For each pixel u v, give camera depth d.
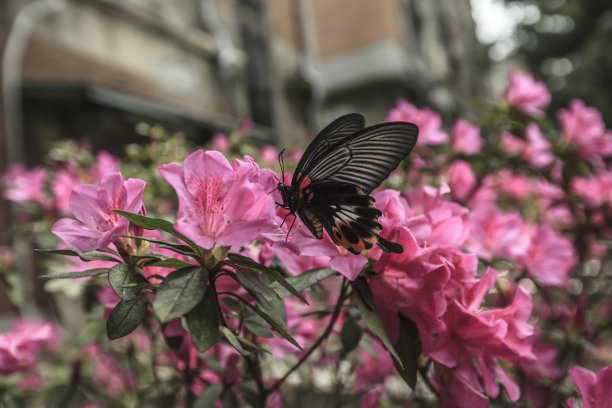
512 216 0.50
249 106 2.87
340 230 0.31
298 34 3.60
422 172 0.68
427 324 0.32
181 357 0.42
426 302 0.32
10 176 0.87
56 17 1.70
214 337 0.27
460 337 0.33
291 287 0.27
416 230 0.34
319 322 0.55
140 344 0.73
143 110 1.75
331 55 4.27
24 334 0.49
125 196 0.31
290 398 0.73
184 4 2.34
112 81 1.90
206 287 0.28
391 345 0.31
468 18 6.36
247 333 0.39
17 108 1.50
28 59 1.58
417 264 0.31
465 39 6.28
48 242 0.71
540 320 0.67
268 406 0.44
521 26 5.80
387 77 4.10
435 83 4.63
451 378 0.33
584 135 0.71
